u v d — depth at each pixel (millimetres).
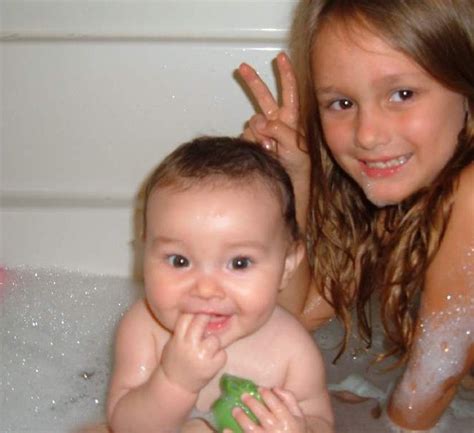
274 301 1001
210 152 1014
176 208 966
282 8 1587
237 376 1049
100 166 1546
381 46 1024
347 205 1283
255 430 935
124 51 1511
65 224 1489
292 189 1053
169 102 1529
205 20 1602
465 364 1172
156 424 983
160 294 974
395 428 1187
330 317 1359
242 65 1308
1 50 1512
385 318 1234
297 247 1062
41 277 1491
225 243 957
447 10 1045
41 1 1605
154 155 1543
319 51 1076
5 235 1490
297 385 1073
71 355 1377
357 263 1292
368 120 1057
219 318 976
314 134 1219
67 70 1515
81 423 1221
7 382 1309
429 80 1047
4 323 1429
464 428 1189
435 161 1087
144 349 1069
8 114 1531
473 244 1108
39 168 1548
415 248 1165
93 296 1479
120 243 1495
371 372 1300
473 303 1145
